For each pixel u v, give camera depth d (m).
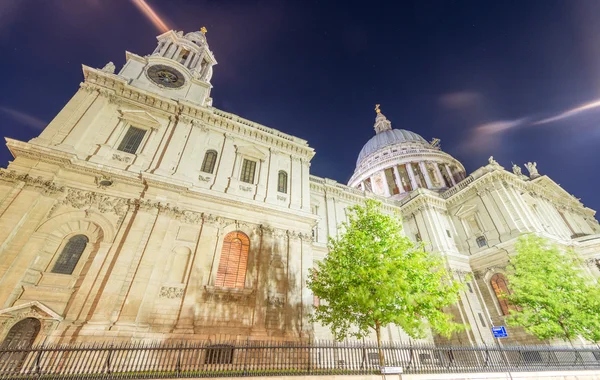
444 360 14.57
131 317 17.56
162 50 36.00
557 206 43.06
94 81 25.42
